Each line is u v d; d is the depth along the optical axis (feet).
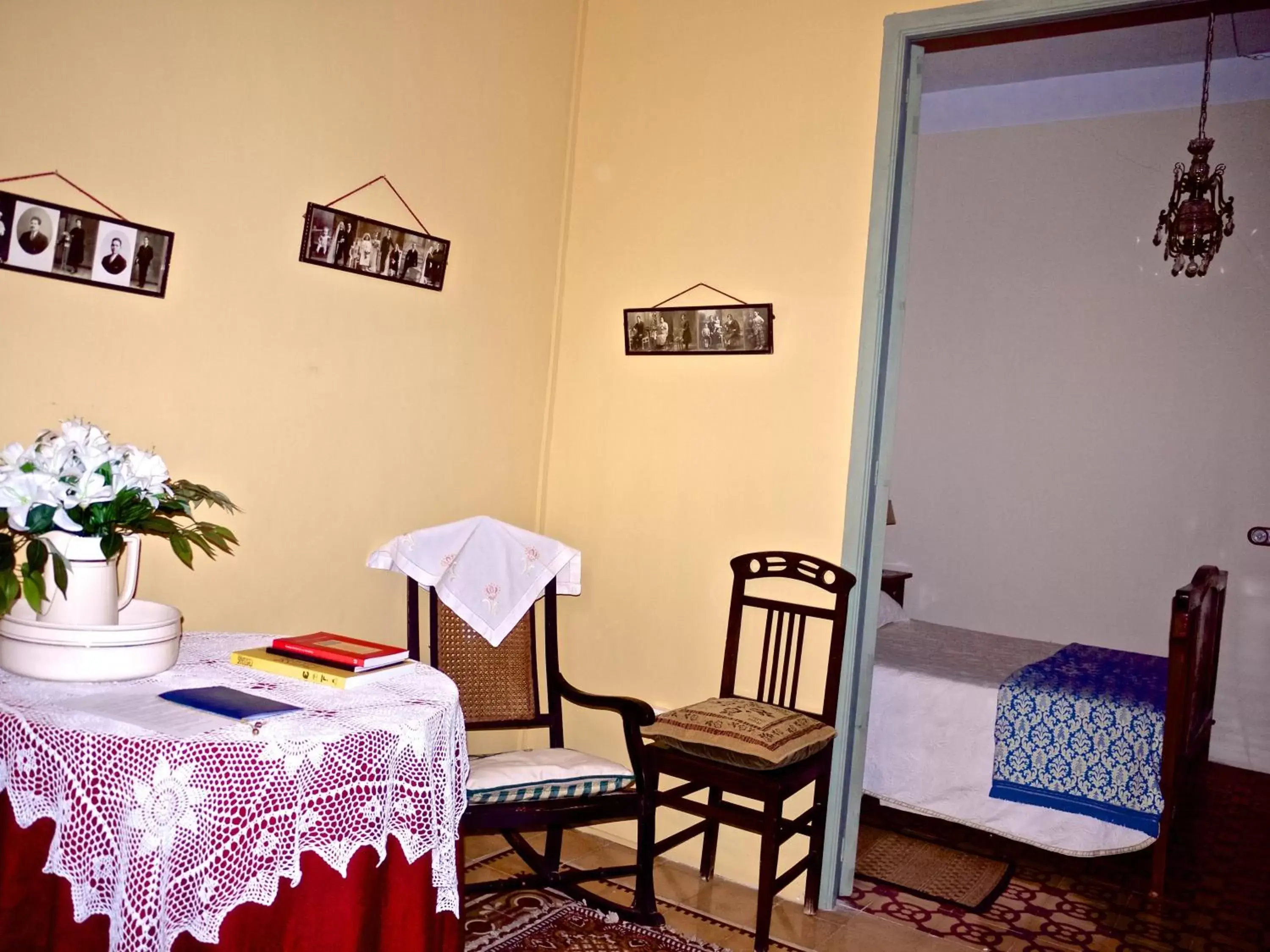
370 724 5.48
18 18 6.41
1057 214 16.51
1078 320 16.31
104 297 7.06
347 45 8.52
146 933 4.67
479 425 10.27
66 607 5.62
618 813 8.14
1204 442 15.29
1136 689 10.67
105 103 6.90
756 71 10.02
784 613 9.57
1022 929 9.05
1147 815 9.78
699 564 10.23
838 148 9.51
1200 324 15.33
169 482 6.23
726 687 9.66
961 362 17.33
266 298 8.09
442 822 5.91
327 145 8.43
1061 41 14.71
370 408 9.07
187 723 5.13
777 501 9.76
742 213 10.05
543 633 11.34
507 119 10.23
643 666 10.55
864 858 10.65
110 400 7.14
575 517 11.05
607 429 10.87
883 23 9.30
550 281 11.03
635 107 10.81
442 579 9.02
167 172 7.31
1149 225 15.72
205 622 7.89
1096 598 16.10
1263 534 14.78
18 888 5.01
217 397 7.81
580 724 10.87
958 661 12.07
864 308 9.24
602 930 8.30
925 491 17.62
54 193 6.68
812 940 8.52
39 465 5.37
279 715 5.42
